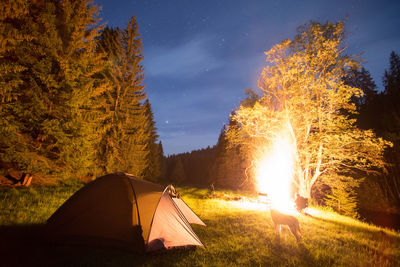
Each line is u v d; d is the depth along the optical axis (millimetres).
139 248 4844
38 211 7051
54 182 12703
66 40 12211
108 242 5016
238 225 8203
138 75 21938
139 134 21625
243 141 20016
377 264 5340
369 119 30156
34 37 9469
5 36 8164
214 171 51250
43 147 10984
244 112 17141
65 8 11703
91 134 12195
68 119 11070
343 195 17547
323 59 15719
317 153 16266
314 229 8469
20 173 11648
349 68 16016
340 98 15547
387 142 14508
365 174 24578
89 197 5457
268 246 6070
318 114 16375
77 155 11477
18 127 9102
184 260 4699
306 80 16219
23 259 4133
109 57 21203
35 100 9734
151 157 35781
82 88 11766
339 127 16312
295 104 17203
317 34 15742
